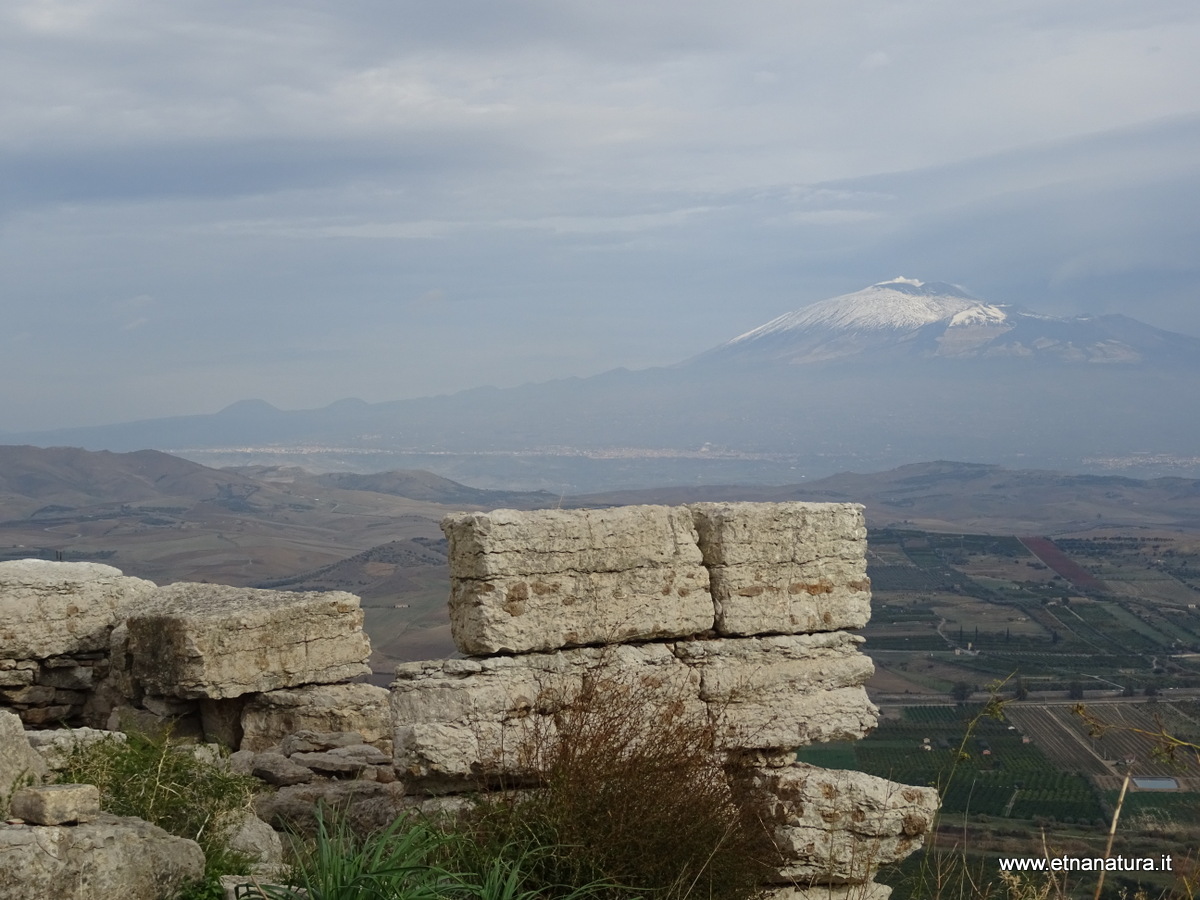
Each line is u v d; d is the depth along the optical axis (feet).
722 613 30.37
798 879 28.43
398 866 20.79
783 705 30.32
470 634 27.81
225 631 40.29
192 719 41.96
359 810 31.73
